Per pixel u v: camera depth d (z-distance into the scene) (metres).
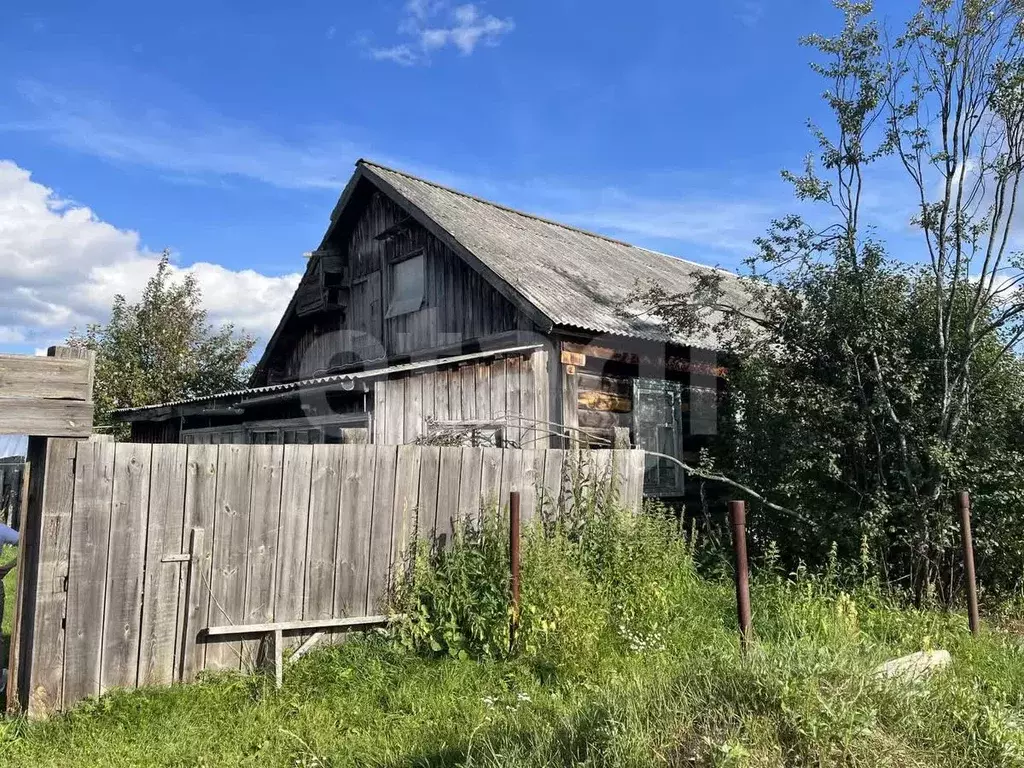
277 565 5.26
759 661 3.51
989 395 7.62
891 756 3.01
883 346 7.46
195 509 4.98
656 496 9.91
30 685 4.37
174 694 4.60
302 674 4.98
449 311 11.34
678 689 3.52
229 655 5.06
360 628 5.53
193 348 17.80
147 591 4.79
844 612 6.01
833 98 7.98
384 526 5.71
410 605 5.53
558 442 9.02
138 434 15.29
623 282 12.30
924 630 5.83
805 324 7.91
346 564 5.54
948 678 3.92
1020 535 7.44
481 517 6.07
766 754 2.95
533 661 5.13
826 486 7.82
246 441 11.91
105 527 4.66
